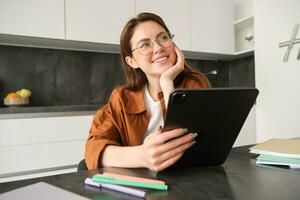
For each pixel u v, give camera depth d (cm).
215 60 330
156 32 96
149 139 64
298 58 223
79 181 58
